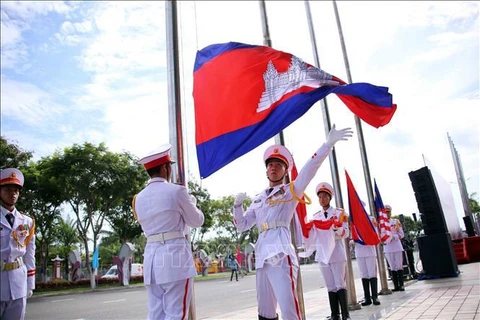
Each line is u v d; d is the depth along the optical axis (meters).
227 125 5.03
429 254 12.37
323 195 7.20
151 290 3.99
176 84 5.29
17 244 4.34
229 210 35.56
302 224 6.42
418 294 9.20
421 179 12.39
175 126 5.14
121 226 26.73
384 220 10.53
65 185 22.56
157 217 4.03
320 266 7.08
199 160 5.11
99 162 22.61
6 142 20.91
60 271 37.97
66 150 22.86
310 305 9.63
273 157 4.66
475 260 15.06
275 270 4.16
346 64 12.16
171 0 5.55
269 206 4.48
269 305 4.34
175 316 3.81
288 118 4.69
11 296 4.20
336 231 6.86
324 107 9.17
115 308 12.15
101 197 23.73
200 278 30.03
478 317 5.74
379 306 8.14
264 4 7.38
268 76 5.09
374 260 8.79
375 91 4.70
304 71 5.00
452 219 12.99
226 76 5.25
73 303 14.69
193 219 4.17
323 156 4.14
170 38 5.43
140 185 24.06
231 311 9.98
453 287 9.61
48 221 24.31
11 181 4.38
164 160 4.28
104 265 45.91
